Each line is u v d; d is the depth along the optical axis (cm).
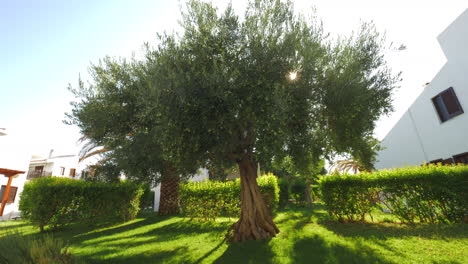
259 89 511
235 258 473
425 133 1162
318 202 2180
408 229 602
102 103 953
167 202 1229
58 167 2848
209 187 1044
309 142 683
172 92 499
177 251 550
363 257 417
